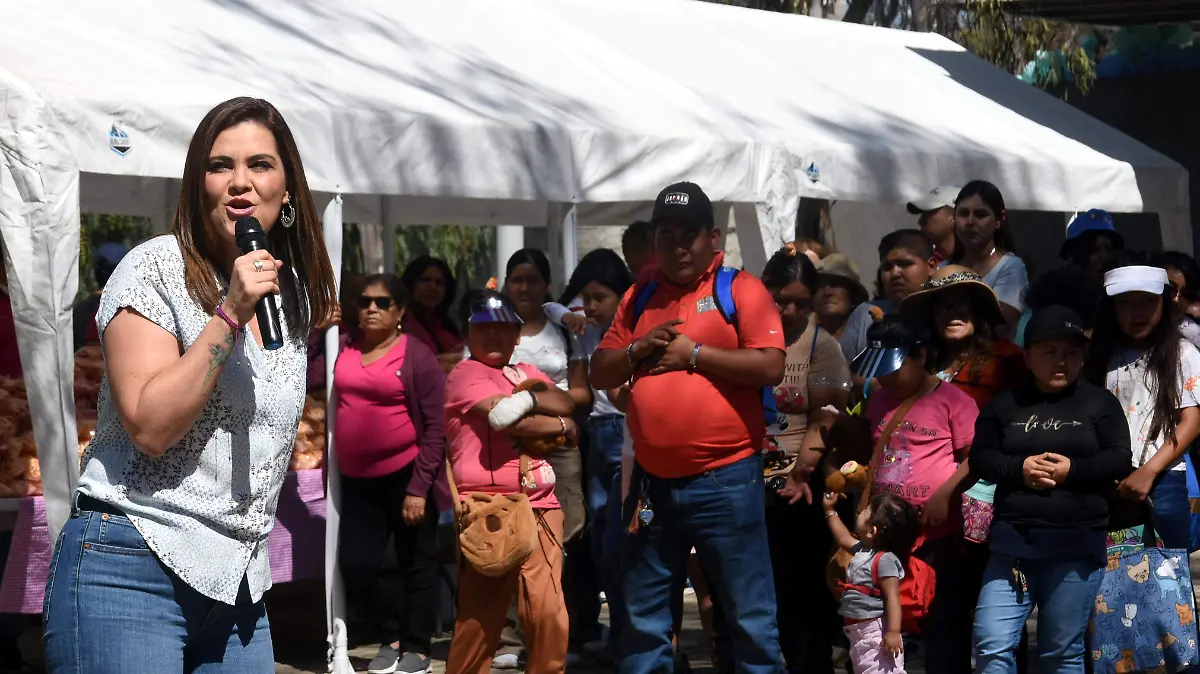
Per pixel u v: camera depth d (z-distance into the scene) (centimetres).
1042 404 508
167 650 288
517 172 706
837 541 564
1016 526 504
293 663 716
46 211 553
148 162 584
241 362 293
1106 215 814
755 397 530
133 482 286
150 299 288
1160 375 522
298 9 789
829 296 746
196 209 299
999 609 509
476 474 576
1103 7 1262
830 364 614
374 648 735
